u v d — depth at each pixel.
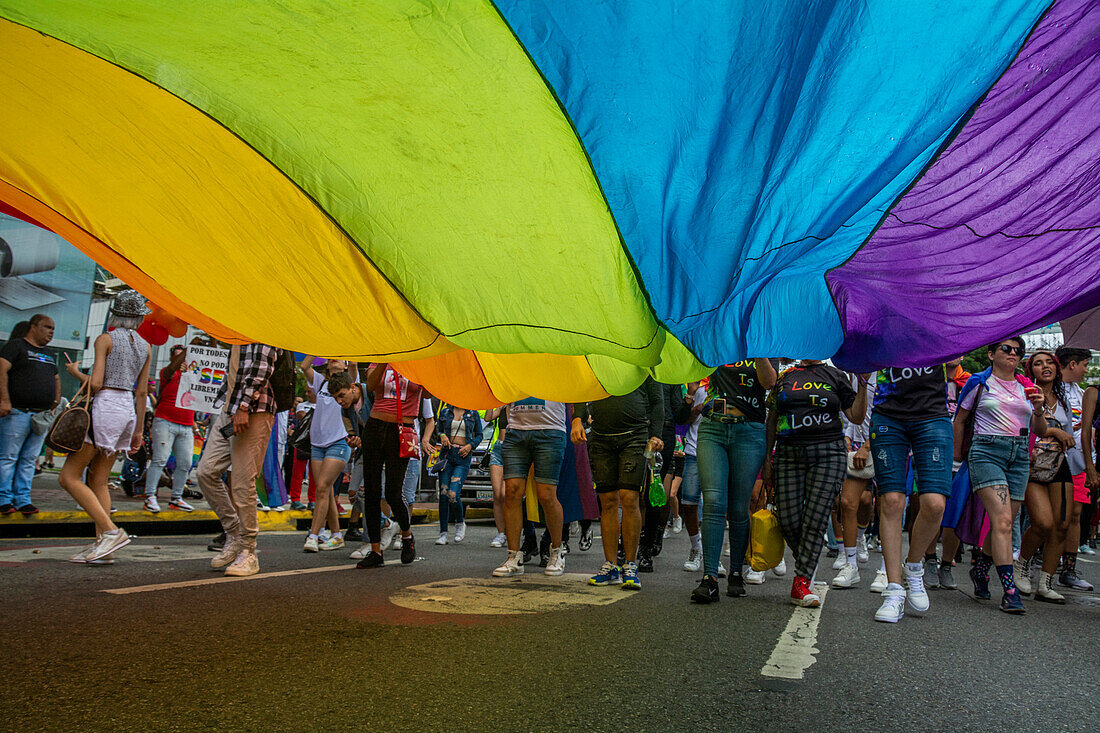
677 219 2.99
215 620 4.09
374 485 6.60
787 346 4.48
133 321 6.22
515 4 2.38
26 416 8.23
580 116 2.71
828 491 5.39
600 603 5.18
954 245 3.84
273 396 5.82
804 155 2.82
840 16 2.45
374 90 2.73
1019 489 6.00
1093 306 4.25
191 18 2.44
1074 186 3.45
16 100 2.96
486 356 5.26
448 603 4.91
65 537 8.27
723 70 2.56
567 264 3.19
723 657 3.78
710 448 5.68
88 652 3.35
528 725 2.66
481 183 3.00
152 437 9.95
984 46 2.59
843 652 3.99
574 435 6.81
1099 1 2.57
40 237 14.31
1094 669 3.88
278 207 3.35
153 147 3.17
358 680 3.11
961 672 3.68
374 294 3.66
